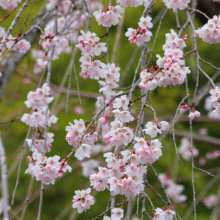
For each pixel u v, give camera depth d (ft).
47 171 7.77
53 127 23.31
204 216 24.39
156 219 7.54
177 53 7.97
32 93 8.97
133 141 7.54
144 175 8.24
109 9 9.29
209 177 27.27
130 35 8.98
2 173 8.58
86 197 7.88
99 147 21.13
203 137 22.56
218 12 14.79
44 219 24.08
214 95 8.05
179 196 21.97
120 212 7.28
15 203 24.22
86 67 9.16
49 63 9.31
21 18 23.15
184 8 9.40
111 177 7.12
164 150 26.07
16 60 16.88
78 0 16.15
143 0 9.84
